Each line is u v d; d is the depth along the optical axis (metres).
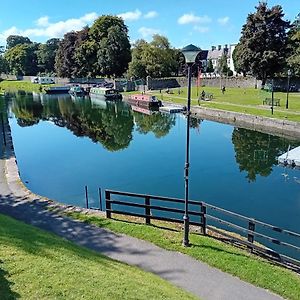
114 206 18.64
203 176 24.44
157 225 12.71
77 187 22.30
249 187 21.84
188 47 10.57
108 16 99.19
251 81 72.81
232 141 36.09
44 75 129.75
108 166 27.44
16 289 6.95
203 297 8.62
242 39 66.56
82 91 91.50
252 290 8.91
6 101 78.44
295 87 63.22
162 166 27.23
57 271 7.94
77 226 12.58
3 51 164.50
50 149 34.03
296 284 9.13
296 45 62.03
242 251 10.87
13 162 21.64
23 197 15.52
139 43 88.31
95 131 44.47
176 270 9.75
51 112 62.56
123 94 79.12
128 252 10.74
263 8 62.53
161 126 46.69
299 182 22.55
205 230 12.11
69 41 107.50
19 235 10.29
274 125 39.69
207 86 80.62
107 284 7.76
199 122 47.81
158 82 82.50
